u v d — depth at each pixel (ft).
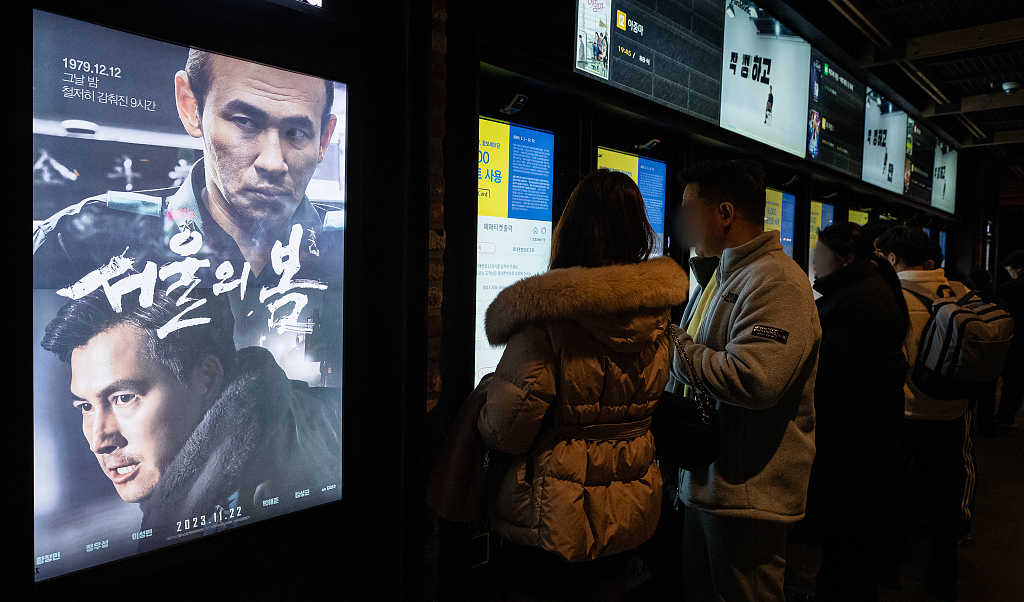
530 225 7.63
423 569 5.61
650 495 4.25
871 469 5.95
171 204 3.98
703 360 4.85
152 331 3.92
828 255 6.70
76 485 3.64
